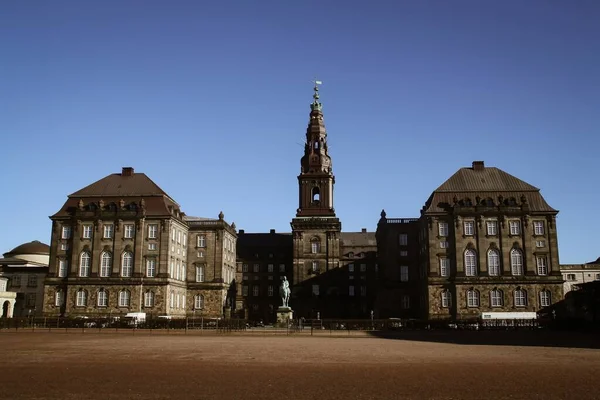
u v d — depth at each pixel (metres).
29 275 131.25
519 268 107.00
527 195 110.44
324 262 138.38
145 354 43.53
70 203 118.69
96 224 115.44
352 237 170.88
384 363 38.12
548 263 106.88
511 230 108.38
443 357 42.28
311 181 146.50
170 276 115.38
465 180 114.19
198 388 27.44
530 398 25.05
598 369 34.50
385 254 122.06
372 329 90.50
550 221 108.31
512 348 50.50
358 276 157.00
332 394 25.98
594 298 92.38
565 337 66.94
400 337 69.19
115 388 27.28
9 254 148.75
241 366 36.03
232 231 140.88
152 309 112.06
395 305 119.75
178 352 45.50
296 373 32.78
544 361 39.16
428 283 108.00
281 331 84.38
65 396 25.19
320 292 136.88
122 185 120.19
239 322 92.88
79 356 41.62
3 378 30.16
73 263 114.25
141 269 113.38
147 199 117.44
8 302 118.81
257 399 24.70
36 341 57.78
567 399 24.77
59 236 116.88
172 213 117.81
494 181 113.56
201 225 129.75
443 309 107.06
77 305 113.00
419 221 120.38
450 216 109.94
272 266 166.25
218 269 127.94
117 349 48.00
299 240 139.62
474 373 32.81
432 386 28.22
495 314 100.81
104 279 113.06
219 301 126.56
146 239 115.06
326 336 72.19
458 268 107.00
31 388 27.12
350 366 36.34
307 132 152.25
